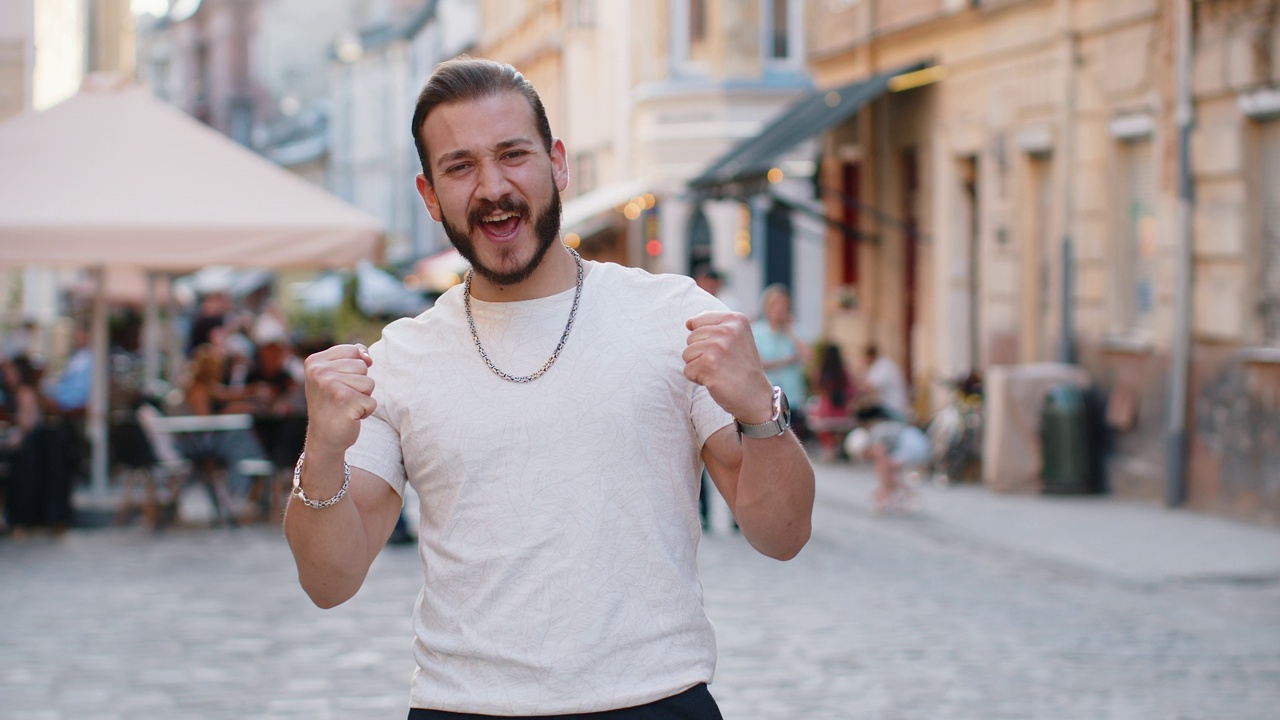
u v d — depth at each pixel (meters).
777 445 2.75
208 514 14.89
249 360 18.72
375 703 6.91
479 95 2.82
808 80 27.98
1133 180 14.88
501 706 2.76
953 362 18.86
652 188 27.45
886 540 12.16
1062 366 15.68
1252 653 7.94
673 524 2.84
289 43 86.88
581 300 2.90
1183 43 13.43
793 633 8.41
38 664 7.81
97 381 15.19
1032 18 16.41
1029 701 6.88
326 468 2.75
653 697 2.76
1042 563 10.86
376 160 67.88
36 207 12.93
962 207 18.84
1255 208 12.72
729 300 12.56
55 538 12.94
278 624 8.85
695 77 28.42
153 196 13.19
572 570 2.77
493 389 2.84
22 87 19.84
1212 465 13.28
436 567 2.85
